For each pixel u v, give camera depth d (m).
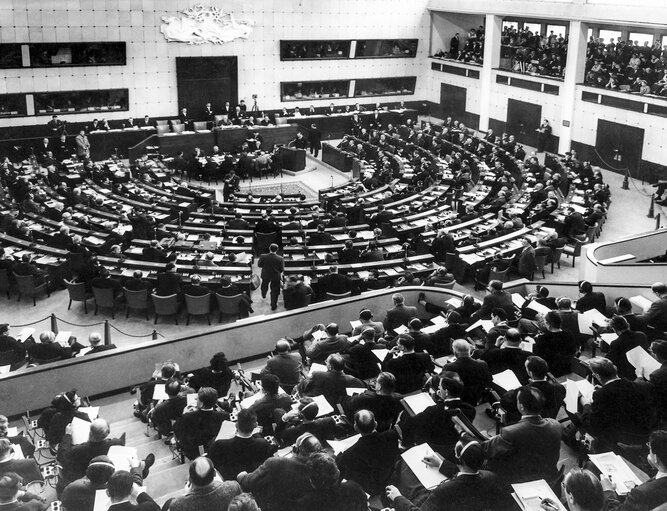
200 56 38.34
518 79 39.12
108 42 35.59
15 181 27.89
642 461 7.68
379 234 20.97
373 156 36.34
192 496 6.10
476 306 13.30
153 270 18.39
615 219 27.22
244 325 14.13
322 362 11.58
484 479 6.00
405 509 6.19
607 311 13.73
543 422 6.90
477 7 40.44
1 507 6.49
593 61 35.41
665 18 30.12
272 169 35.56
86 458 7.79
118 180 29.94
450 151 35.84
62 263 19.25
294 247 19.91
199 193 28.45
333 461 6.18
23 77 34.22
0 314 18.17
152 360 13.31
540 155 37.50
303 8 40.47
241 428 7.40
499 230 22.11
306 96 42.44
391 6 43.03
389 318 13.27
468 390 8.91
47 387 12.42
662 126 31.61
